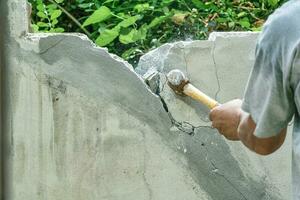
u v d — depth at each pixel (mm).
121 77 3832
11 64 3725
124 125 3863
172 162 3924
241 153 3961
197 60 3875
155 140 3895
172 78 3785
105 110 3838
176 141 3914
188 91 3756
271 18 2582
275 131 2666
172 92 3873
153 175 3918
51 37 3750
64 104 3807
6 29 3682
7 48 3701
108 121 3848
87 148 3854
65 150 3842
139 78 3844
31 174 3838
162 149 3906
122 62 3826
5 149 3129
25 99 3775
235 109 2916
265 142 2734
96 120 3838
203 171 3949
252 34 3873
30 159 3824
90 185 3885
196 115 3904
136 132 3877
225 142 3947
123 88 3838
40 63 3760
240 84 3904
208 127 3924
